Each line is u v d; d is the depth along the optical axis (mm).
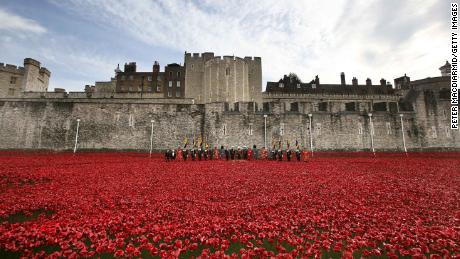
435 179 13648
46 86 57438
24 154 30141
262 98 59812
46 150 34719
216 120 36500
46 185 11883
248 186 12000
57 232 5848
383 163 22406
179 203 8992
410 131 37031
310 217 7238
